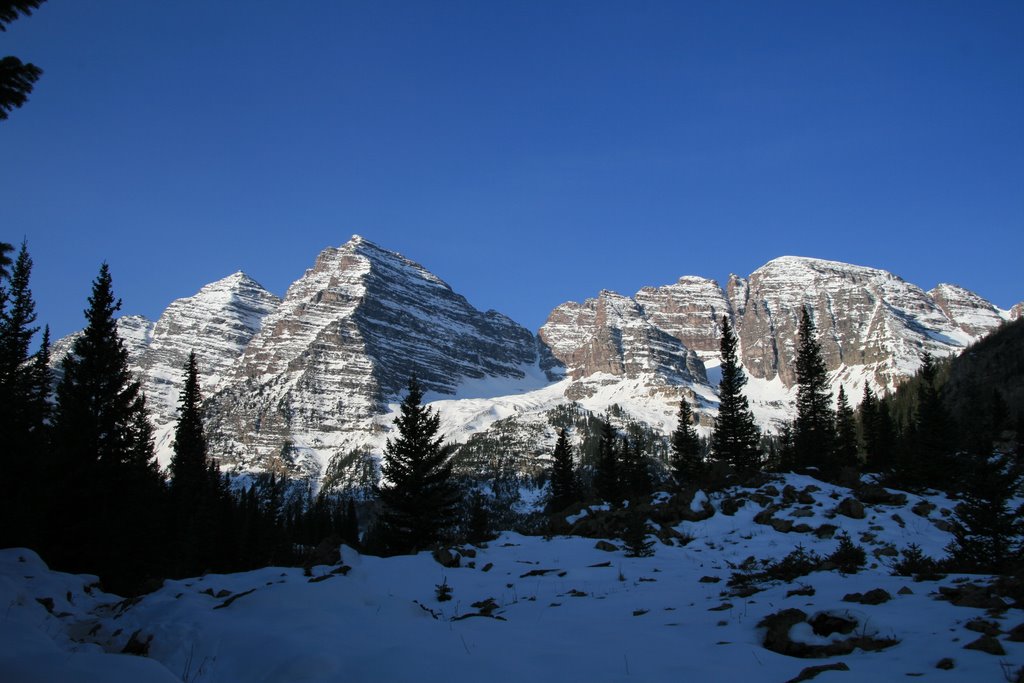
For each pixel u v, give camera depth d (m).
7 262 18.80
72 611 17.11
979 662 10.53
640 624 15.60
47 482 36.94
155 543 41.84
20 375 46.12
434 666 11.58
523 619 16.81
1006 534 22.94
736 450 76.50
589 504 39.50
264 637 12.91
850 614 13.68
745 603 16.83
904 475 39.47
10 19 16.39
